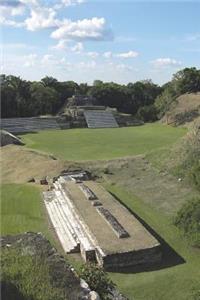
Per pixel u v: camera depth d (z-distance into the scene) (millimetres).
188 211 24094
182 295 17641
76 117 81125
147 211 27500
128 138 60312
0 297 11625
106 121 81500
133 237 21938
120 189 32656
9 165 43000
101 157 44938
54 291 12242
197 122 41281
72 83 103188
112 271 19859
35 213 28469
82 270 14820
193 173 31734
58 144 55500
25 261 13797
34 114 88500
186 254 21516
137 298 17469
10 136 54906
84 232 23344
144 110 88625
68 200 28531
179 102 86125
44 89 91562
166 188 31906
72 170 37062
